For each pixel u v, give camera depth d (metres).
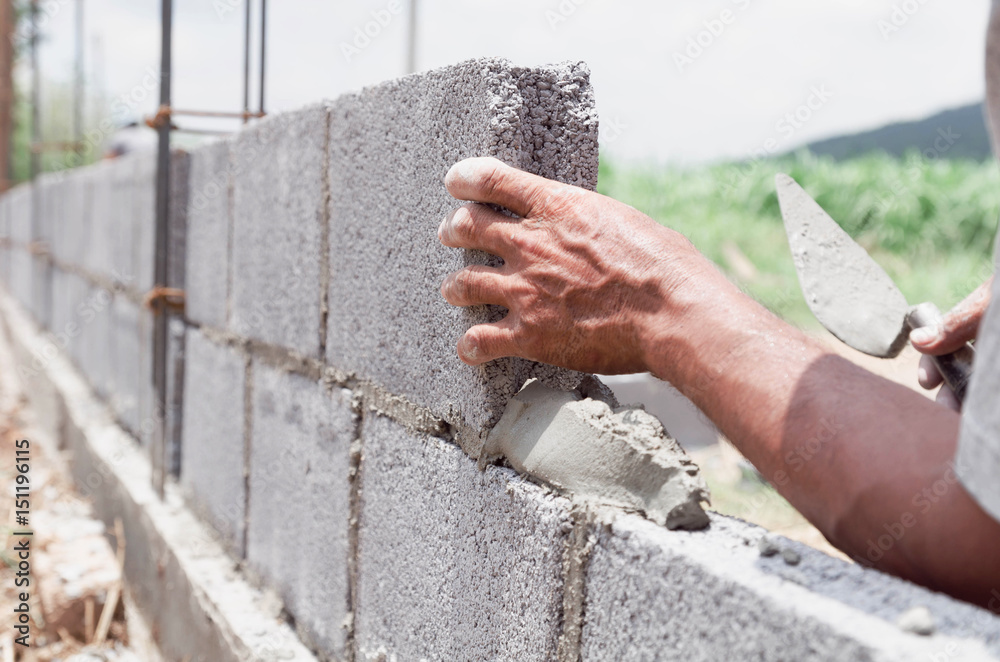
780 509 3.32
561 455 1.26
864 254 1.41
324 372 2.05
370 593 1.84
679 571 1.02
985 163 12.10
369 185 1.80
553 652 1.24
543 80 1.38
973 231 9.97
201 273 3.02
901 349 1.39
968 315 1.24
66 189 6.39
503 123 1.33
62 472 4.88
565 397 1.33
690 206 11.48
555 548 1.23
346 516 1.94
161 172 3.11
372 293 1.80
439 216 1.51
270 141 2.37
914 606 0.87
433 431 1.59
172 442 3.25
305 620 2.15
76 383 5.38
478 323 1.40
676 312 1.13
